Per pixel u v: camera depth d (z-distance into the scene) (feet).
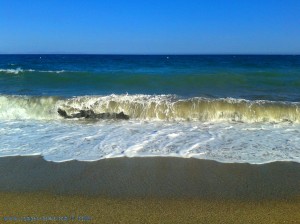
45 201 14.11
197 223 12.19
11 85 44.04
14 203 13.94
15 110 30.71
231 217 12.64
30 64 118.42
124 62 136.26
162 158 19.11
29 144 21.77
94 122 28.30
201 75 49.01
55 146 21.35
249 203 13.87
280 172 17.16
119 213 13.00
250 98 34.94
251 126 26.45
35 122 28.27
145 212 13.08
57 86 43.39
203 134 23.94
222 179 16.38
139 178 16.53
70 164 18.37
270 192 14.93
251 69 75.00
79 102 30.63
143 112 29.55
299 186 15.53
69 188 15.42
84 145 21.52
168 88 41.70
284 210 13.20
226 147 20.90
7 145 21.59
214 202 13.97
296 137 23.16
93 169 17.67
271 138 22.90
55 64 118.01
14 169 17.76
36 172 17.37
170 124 27.27
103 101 30.45
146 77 47.98
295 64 106.01
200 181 16.16
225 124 27.20
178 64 110.32
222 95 36.86
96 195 14.69
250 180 16.25
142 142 22.03
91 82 45.78
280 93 37.99
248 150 20.38
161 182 16.07
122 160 18.86
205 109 29.14
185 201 14.07
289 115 28.35
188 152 20.01
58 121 28.71
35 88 41.81
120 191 15.08
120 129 25.58
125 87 42.34
